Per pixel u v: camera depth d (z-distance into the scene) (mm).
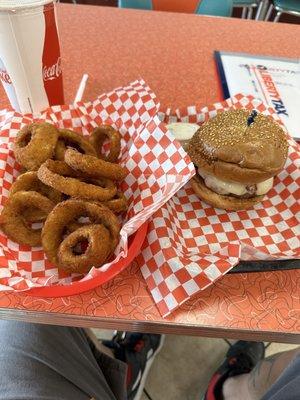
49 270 287
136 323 261
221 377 519
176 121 406
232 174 334
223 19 601
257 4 1021
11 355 355
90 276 254
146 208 287
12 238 290
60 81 373
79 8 592
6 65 328
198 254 299
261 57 523
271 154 334
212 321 263
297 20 1281
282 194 365
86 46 513
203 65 498
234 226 344
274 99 452
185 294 269
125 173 327
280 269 293
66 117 373
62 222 292
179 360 553
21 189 310
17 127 350
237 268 291
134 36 544
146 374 535
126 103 375
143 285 280
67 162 306
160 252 289
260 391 470
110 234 289
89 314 261
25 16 294
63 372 368
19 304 262
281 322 264
